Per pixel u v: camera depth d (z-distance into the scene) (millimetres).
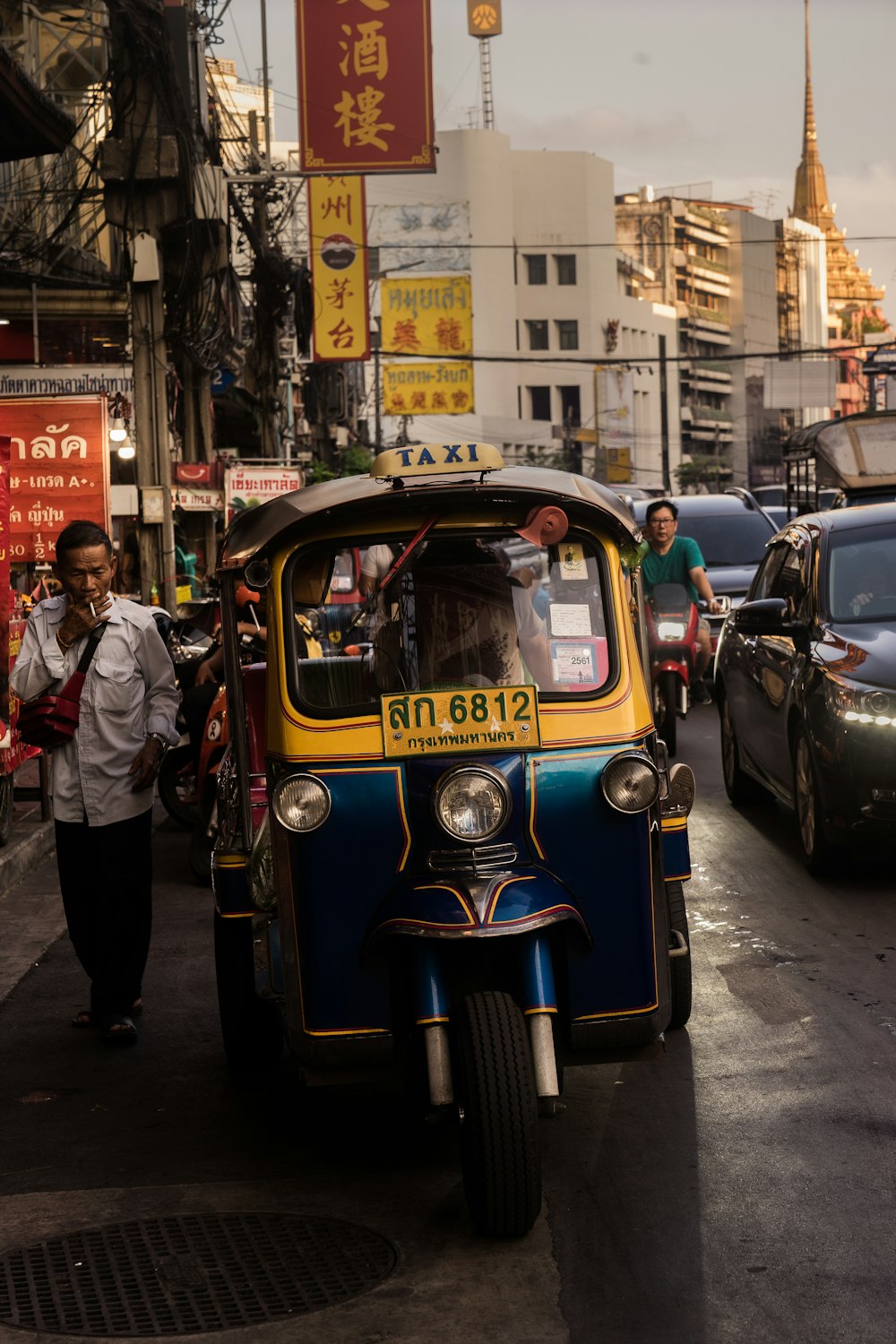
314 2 22266
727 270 151500
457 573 4625
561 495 4562
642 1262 3900
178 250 19484
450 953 4355
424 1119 4559
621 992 4383
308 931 4320
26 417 14781
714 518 19234
